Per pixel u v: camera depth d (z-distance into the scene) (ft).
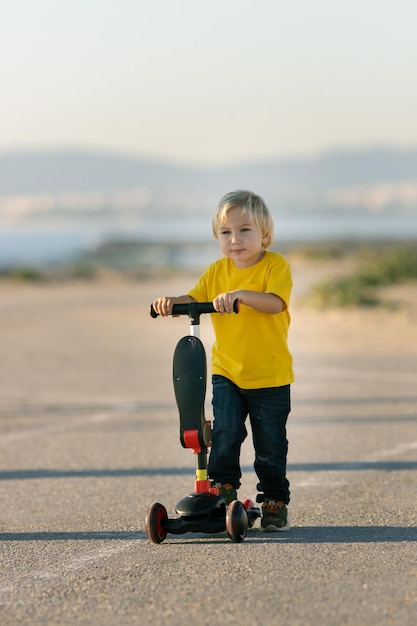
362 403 49.21
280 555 21.88
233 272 24.17
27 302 142.72
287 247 368.07
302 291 134.10
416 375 59.82
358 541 23.18
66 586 20.03
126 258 350.64
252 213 23.54
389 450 36.76
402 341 79.71
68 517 27.02
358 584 19.47
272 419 23.76
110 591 19.53
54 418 46.98
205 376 22.82
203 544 23.25
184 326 99.55
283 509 24.44
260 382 23.61
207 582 19.86
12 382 60.34
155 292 162.81
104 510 27.81
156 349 78.89
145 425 44.57
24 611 18.48
